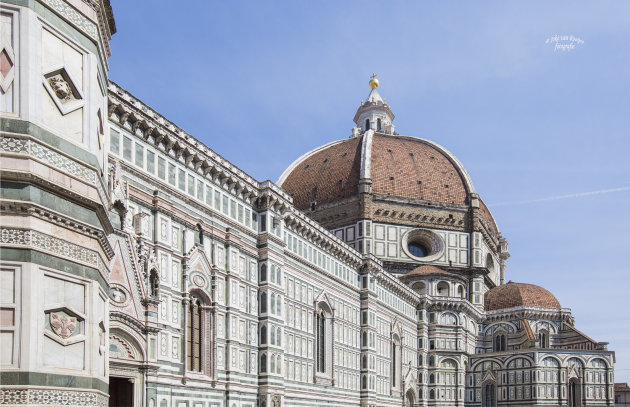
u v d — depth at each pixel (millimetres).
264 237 62969
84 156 21562
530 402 113000
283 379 63344
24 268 18969
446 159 141625
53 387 19234
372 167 131500
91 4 22547
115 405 42438
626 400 148750
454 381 115688
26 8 19688
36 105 19703
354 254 86812
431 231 128750
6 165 18969
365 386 86312
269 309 61812
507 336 127875
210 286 54156
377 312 94000
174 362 48000
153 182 48188
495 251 150875
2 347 18438
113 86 44406
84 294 21109
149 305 43969
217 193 57281
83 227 21156
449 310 117562
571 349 120438
